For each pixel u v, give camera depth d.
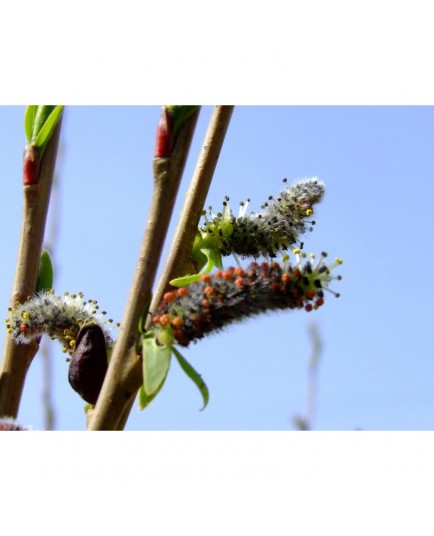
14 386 0.32
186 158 0.29
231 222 0.33
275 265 0.28
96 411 0.28
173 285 0.29
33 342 0.32
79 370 0.30
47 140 0.33
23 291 0.32
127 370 0.28
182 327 0.28
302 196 0.33
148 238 0.28
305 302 0.28
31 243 0.33
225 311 0.28
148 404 0.28
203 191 0.30
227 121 0.31
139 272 0.28
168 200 0.28
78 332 0.31
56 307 0.32
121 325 0.28
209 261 0.32
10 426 0.29
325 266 0.28
